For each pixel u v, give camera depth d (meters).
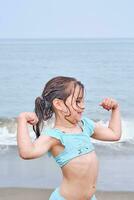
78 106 3.31
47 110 3.32
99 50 78.75
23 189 6.96
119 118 3.67
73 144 3.33
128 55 57.75
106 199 6.51
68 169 3.34
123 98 25.55
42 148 3.21
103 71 38.59
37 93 28.59
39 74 40.22
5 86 31.62
